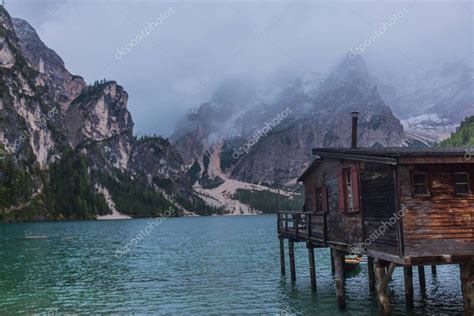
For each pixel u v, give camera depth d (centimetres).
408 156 1922
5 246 8612
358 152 2225
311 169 3064
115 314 2775
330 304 2800
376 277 2098
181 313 2766
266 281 3791
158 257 6181
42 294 3450
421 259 1866
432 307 2641
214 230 15288
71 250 7619
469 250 1922
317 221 2931
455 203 1955
